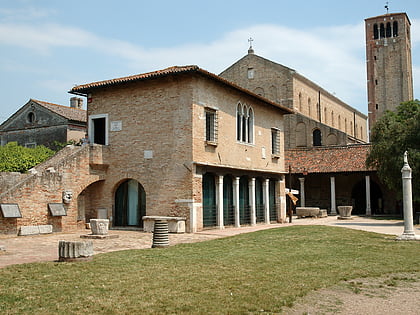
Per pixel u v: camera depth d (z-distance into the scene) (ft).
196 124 79.46
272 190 112.47
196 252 51.13
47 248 55.36
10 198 68.44
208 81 83.51
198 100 80.33
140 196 85.20
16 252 51.67
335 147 158.30
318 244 59.52
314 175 152.56
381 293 33.42
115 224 86.53
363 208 166.40
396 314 28.19
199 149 79.97
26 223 70.59
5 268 39.58
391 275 39.83
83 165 81.61
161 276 36.81
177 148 79.51
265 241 61.87
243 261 44.93
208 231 79.61
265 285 34.17
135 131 84.33
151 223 77.71
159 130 81.71
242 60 185.68
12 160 99.50
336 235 69.62
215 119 85.71
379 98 270.87
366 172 142.82
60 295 30.55
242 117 97.35
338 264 44.37
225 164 88.33
